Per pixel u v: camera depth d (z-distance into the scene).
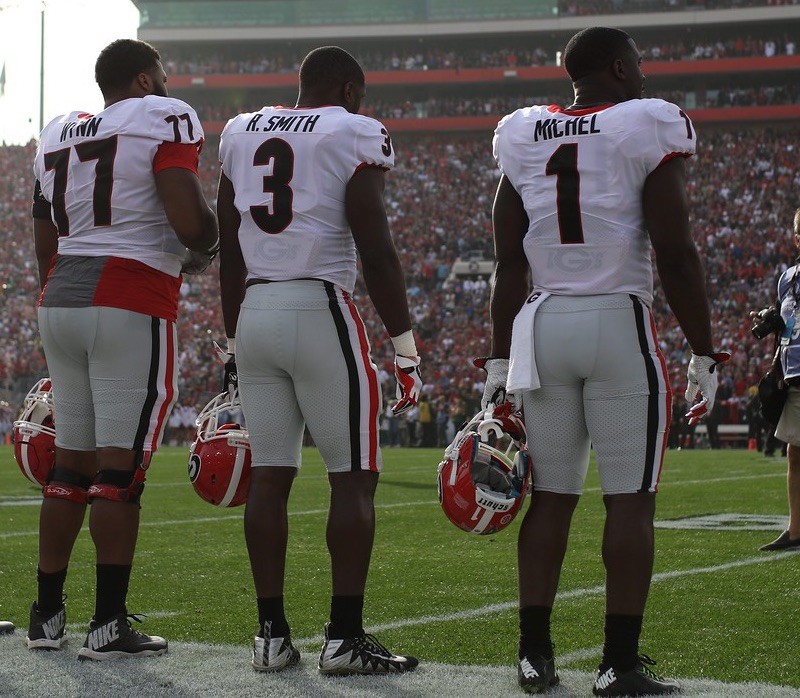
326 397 12.65
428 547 22.78
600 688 11.22
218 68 173.62
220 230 13.55
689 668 12.44
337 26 168.88
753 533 24.78
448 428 94.94
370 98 172.75
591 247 11.70
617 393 11.58
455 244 137.88
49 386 15.02
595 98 12.26
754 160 146.75
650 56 164.75
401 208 146.50
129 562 13.27
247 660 12.90
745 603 16.25
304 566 20.39
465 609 16.12
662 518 28.31
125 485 13.34
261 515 12.68
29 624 14.70
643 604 11.41
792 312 21.33
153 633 14.55
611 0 162.88
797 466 21.92
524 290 12.47
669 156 11.52
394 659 12.34
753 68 158.25
